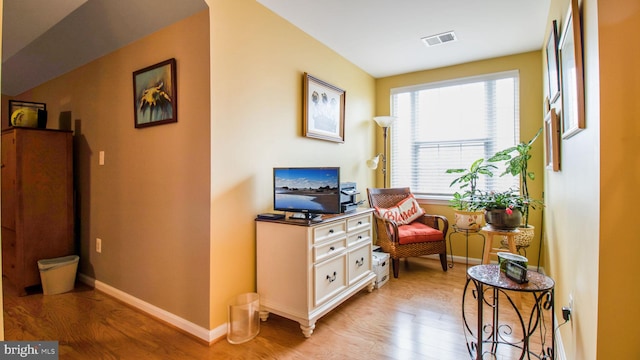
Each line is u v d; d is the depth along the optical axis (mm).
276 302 2291
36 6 2352
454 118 3922
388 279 3217
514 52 3496
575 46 1432
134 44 2521
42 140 2945
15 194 2834
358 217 2727
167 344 2049
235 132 2232
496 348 1924
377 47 3322
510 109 3615
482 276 1719
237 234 2258
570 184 1784
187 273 2189
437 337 2125
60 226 3031
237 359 1887
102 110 2848
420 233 3377
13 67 3340
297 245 2186
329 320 2365
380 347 2010
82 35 2652
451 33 3018
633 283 1122
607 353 1164
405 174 4234
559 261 2195
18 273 2814
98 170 2904
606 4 1145
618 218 1140
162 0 2119
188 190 2176
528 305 2594
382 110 4332
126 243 2637
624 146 1127
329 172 2264
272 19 2570
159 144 2357
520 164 3152
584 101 1401
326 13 2625
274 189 2430
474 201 2969
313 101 3016
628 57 1119
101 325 2291
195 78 2121
